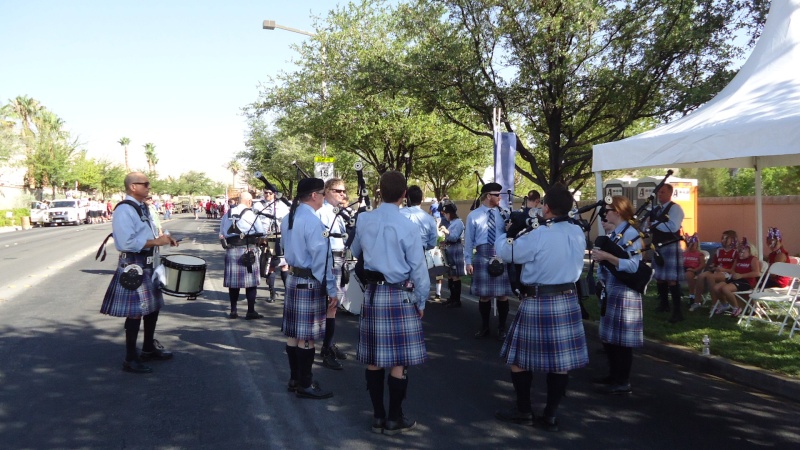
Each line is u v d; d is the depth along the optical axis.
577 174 14.11
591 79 11.80
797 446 3.91
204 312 8.09
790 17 6.90
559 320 3.96
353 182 28.64
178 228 30.97
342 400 4.71
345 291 7.75
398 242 3.85
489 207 6.64
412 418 4.35
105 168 60.75
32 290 9.88
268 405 4.57
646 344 6.32
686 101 11.11
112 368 5.46
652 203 6.49
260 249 7.78
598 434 4.08
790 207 13.44
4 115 39.62
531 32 11.60
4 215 35.62
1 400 4.61
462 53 12.39
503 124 13.80
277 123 22.47
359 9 19.03
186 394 4.79
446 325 7.52
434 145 20.22
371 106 18.38
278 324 7.37
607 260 4.55
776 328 6.56
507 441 3.95
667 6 11.45
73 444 3.83
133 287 5.08
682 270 6.91
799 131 5.05
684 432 4.13
